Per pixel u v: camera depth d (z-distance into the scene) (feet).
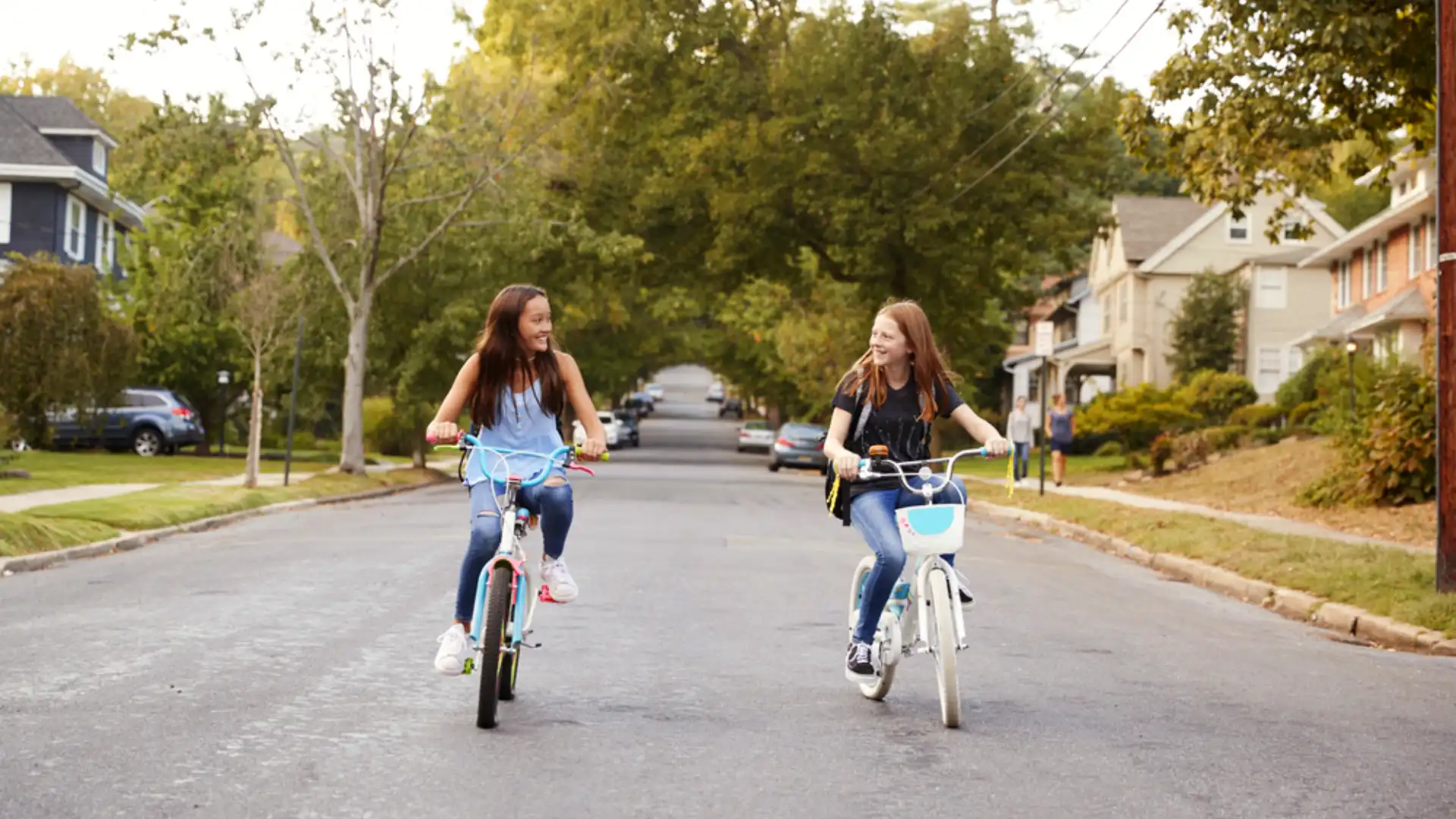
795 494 96.94
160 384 143.33
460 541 56.03
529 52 116.78
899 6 124.98
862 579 24.81
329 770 19.12
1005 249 127.65
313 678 26.14
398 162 106.11
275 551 51.90
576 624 33.86
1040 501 82.53
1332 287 163.22
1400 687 28.37
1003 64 122.83
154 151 100.94
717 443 263.49
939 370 23.06
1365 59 59.11
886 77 124.16
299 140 105.29
